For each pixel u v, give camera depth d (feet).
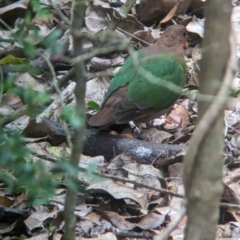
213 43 14.11
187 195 14.79
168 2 43.93
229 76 12.94
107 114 30.37
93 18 42.57
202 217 14.69
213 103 13.20
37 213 25.44
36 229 24.73
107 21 42.52
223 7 13.94
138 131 32.86
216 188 14.52
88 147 30.42
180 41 33.22
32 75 35.88
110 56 39.55
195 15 44.55
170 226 14.44
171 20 44.09
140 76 30.53
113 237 23.53
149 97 30.58
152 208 26.22
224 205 23.73
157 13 44.39
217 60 14.12
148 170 28.30
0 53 37.52
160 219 25.02
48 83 36.58
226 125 32.27
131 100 30.53
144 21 44.70
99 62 38.40
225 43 14.06
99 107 33.27
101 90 36.11
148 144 30.19
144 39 41.34
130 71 30.73
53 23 40.70
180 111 34.60
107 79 36.63
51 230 23.99
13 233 24.91
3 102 33.78
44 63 37.27
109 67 38.52
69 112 16.19
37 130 30.19
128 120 30.48
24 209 25.58
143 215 25.20
